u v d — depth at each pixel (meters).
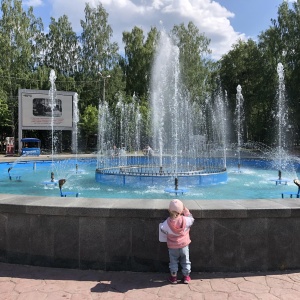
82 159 18.70
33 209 3.74
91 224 3.69
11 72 32.09
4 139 33.34
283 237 3.66
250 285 3.26
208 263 3.62
